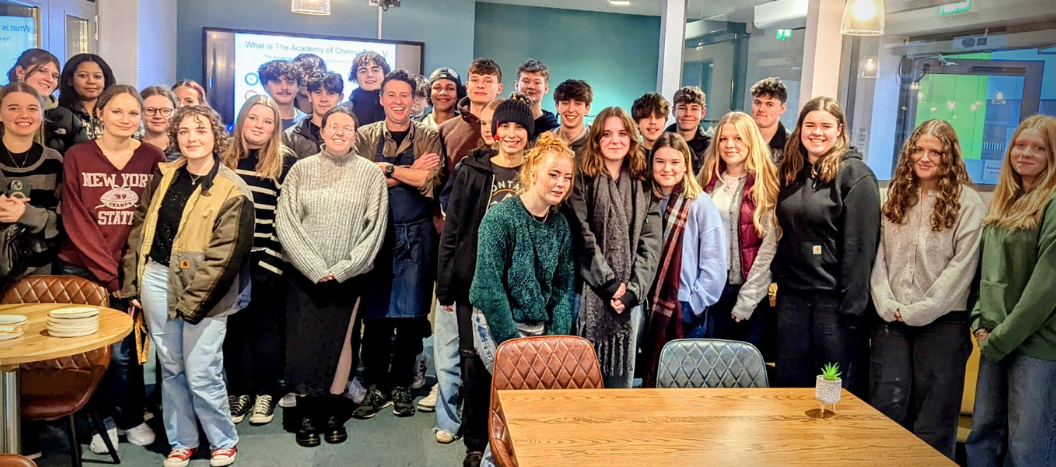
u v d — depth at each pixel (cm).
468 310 303
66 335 248
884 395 297
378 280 352
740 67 701
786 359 309
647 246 301
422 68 753
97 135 358
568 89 341
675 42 576
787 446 191
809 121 296
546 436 193
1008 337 263
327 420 345
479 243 268
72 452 278
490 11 837
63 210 310
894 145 480
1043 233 257
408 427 355
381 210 329
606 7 838
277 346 362
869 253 290
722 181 322
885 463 183
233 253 292
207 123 293
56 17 510
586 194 301
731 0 643
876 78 468
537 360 248
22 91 303
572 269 281
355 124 331
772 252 308
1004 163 276
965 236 280
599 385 253
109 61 576
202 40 696
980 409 288
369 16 736
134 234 301
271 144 334
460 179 304
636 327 307
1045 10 404
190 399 309
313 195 319
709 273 307
